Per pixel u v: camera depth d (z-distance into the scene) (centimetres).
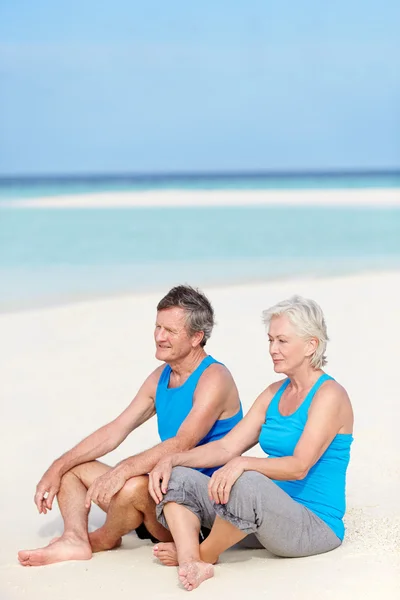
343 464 475
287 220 3047
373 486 586
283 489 476
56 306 1406
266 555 476
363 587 418
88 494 476
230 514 438
